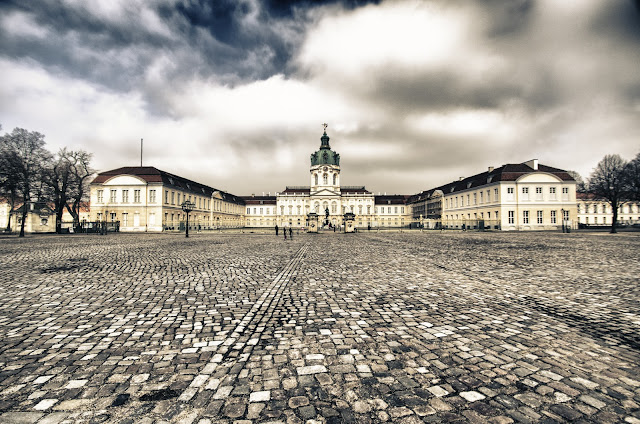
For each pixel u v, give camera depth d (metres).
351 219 55.69
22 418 2.85
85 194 57.16
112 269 11.01
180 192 67.50
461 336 4.79
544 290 7.72
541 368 3.79
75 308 6.27
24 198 49.50
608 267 11.20
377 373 3.68
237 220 108.06
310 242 26.59
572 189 58.22
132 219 60.06
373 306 6.39
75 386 3.40
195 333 4.96
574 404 3.06
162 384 3.45
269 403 3.10
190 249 19.11
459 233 46.38
